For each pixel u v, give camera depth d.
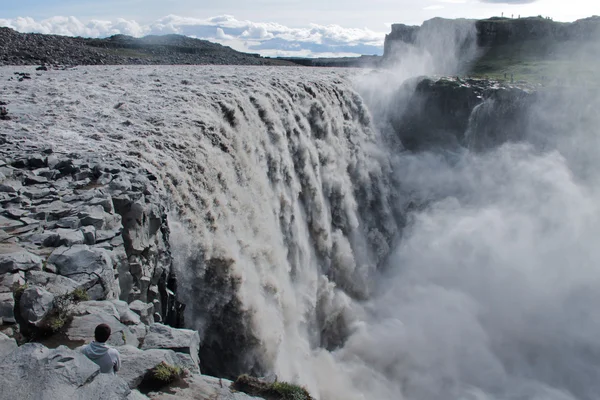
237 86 29.61
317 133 33.31
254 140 26.20
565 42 57.22
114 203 12.41
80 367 6.26
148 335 8.66
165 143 18.80
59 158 14.69
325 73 43.62
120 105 23.00
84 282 9.25
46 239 10.22
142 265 12.37
